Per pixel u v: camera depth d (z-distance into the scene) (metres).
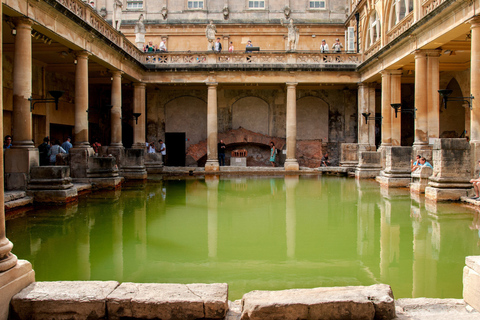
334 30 28.52
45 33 12.75
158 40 28.45
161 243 7.23
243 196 12.88
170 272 5.72
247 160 28.17
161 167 22.47
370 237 7.58
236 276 5.58
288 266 5.99
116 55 18.45
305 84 25.47
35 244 7.05
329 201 11.78
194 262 6.19
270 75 23.23
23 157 10.86
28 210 10.03
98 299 3.89
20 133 11.09
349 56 23.39
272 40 28.45
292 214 9.86
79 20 13.91
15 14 10.83
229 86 26.58
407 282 5.29
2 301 3.82
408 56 16.94
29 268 4.30
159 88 27.36
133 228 8.34
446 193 11.50
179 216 9.59
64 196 10.91
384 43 19.61
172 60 23.12
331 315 3.76
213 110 23.14
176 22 28.27
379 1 20.34
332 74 23.39
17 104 11.13
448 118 24.23
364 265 5.99
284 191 14.10
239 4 28.59
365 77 22.47
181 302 3.84
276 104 28.33
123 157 18.20
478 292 3.99
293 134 23.25
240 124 28.59
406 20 16.95
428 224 8.55
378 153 19.22
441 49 15.80
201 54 23.06
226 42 28.44
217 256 6.50
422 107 15.88
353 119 28.06
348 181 17.64
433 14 13.83
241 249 6.89
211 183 16.83
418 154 14.87
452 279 5.38
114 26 19.53
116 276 5.54
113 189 14.30
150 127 28.36
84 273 5.63
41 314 3.90
